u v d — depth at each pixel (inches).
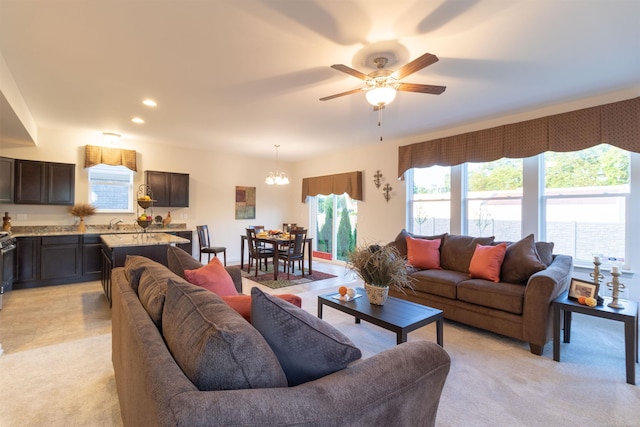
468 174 184.4
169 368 34.8
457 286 125.9
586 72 112.2
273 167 305.9
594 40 91.3
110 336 111.3
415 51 97.5
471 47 95.3
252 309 45.3
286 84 122.4
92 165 204.5
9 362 92.7
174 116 163.5
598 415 71.4
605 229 137.2
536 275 106.3
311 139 216.8
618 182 134.0
